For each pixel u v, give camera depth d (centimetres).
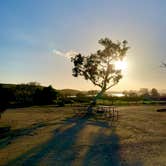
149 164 1195
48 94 6359
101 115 3706
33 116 3581
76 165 1197
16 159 1320
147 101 7794
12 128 2444
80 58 5597
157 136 1977
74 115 3719
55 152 1458
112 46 5516
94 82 5684
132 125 2644
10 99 2675
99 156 1353
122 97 8638
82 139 1856
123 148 1542
